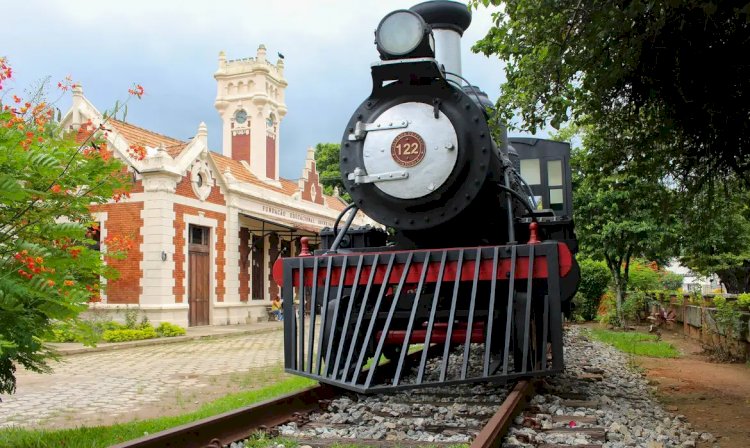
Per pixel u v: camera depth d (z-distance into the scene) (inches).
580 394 236.1
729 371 366.9
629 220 636.7
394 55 241.0
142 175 716.7
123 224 725.9
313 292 217.6
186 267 758.5
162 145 715.4
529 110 259.8
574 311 846.5
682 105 273.9
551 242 198.5
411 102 241.3
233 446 167.2
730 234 618.2
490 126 263.1
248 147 1172.5
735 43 239.3
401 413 206.5
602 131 320.2
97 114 725.9
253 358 479.8
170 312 714.2
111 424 235.6
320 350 211.2
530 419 181.9
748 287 723.4
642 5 205.0
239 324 864.9
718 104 260.8
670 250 668.7
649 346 489.4
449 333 195.6
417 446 165.6
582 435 170.4
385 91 246.7
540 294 219.5
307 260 223.6
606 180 374.0
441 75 235.8
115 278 200.4
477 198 239.6
